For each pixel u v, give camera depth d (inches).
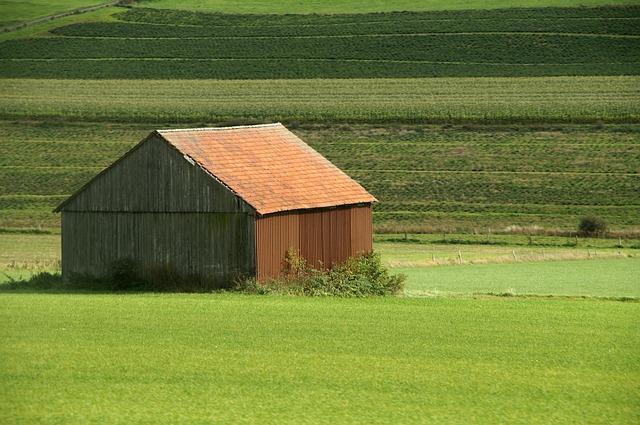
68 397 2952.8
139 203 5777.6
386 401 2955.2
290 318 4387.3
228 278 5526.6
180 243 5664.4
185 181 5639.8
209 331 4028.1
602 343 3907.5
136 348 3663.9
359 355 3592.5
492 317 4537.4
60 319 4303.6
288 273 5634.8
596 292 6077.8
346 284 5438.0
